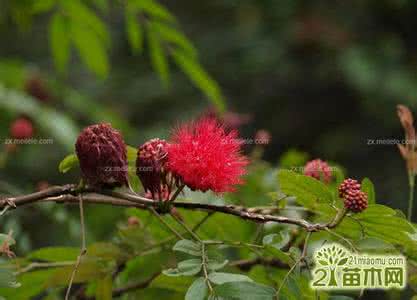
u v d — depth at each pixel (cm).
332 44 1103
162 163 254
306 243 243
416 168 291
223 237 334
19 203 253
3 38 1154
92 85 1103
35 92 566
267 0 1177
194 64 467
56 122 530
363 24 1150
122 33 1154
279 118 1147
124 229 321
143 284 316
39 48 1166
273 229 334
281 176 256
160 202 255
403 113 296
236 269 293
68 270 305
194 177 252
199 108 1053
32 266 309
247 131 1141
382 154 1055
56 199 261
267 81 1156
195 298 235
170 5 1248
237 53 1177
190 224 332
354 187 242
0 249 251
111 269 315
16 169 765
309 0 1162
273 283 296
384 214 243
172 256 327
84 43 499
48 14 1180
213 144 255
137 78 1120
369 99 1040
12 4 488
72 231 429
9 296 317
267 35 1167
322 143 1080
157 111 1084
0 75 567
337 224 240
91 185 255
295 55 1142
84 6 480
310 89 1143
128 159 292
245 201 388
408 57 1091
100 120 600
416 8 1133
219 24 1223
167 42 475
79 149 253
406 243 253
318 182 254
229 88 1166
